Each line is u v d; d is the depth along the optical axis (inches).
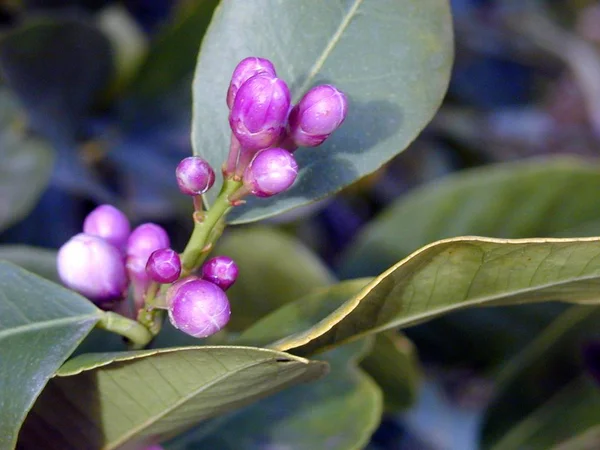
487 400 13.1
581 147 25.0
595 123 25.3
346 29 9.1
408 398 12.8
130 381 8.0
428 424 16.2
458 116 22.9
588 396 12.2
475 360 14.0
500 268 7.8
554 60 26.7
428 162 21.7
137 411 8.4
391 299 8.1
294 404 10.6
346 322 8.1
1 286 8.3
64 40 13.3
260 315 12.8
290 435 10.4
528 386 12.4
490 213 13.5
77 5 15.9
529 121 24.8
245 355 7.5
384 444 16.6
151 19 18.2
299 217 16.9
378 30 9.1
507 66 25.8
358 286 9.4
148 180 15.7
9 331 8.2
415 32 9.0
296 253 12.5
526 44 26.4
